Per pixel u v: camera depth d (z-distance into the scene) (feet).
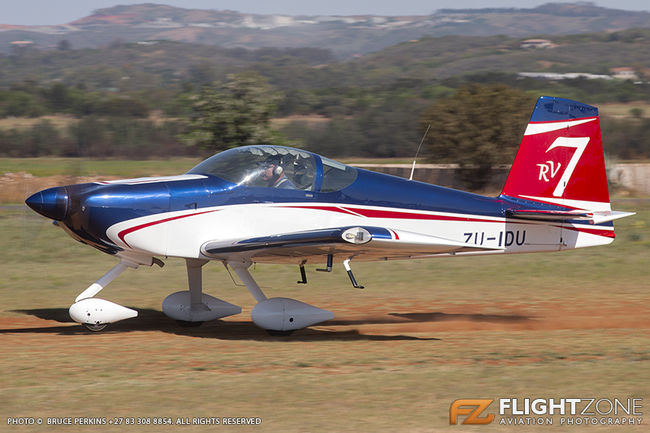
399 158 488.02
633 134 458.91
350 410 43.80
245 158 68.39
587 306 85.56
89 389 47.39
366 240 59.41
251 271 108.27
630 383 49.62
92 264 113.19
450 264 115.24
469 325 75.05
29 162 402.31
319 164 69.82
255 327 74.08
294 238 61.52
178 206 65.62
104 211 64.08
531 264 115.03
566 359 56.95
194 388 47.80
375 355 58.39
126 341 63.93
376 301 88.58
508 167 238.27
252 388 47.98
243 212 67.21
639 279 104.01
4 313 77.36
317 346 62.64
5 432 39.75
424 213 72.84
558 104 76.43
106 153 481.46
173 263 115.24
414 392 47.34
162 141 497.05
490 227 75.05
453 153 238.07
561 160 76.84
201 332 70.38
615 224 164.55
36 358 55.93
